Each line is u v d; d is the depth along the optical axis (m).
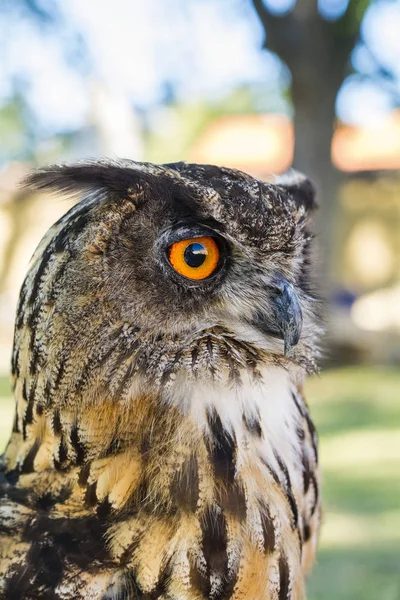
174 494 0.77
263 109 8.71
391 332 3.47
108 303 0.77
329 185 3.12
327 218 3.13
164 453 0.77
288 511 0.80
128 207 0.77
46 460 0.79
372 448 1.98
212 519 0.77
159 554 0.77
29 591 0.76
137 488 0.77
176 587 0.76
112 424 0.77
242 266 0.80
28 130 6.26
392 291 5.38
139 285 0.78
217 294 0.79
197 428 0.78
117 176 0.77
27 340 0.78
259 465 0.79
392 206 5.58
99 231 0.77
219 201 0.78
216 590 0.77
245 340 0.80
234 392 0.79
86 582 0.76
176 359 0.78
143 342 0.78
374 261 5.64
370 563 1.22
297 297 0.81
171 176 0.78
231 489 0.78
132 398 0.77
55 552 0.77
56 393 0.78
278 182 0.86
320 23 3.02
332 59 3.07
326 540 1.34
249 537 0.77
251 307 0.80
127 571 0.77
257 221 0.79
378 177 5.42
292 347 0.80
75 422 0.78
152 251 0.78
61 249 0.77
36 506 0.78
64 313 0.77
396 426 2.23
